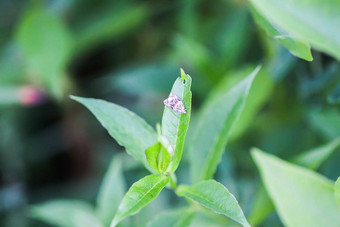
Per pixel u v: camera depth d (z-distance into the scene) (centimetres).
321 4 36
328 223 39
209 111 42
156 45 70
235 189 49
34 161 74
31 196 71
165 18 69
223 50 56
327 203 39
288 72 50
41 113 73
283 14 36
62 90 70
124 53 72
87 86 73
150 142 39
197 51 54
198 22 62
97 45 72
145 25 70
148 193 37
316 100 48
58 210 48
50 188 72
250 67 49
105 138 72
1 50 71
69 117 72
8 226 68
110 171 47
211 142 42
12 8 74
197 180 42
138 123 39
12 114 71
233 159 53
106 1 70
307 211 39
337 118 46
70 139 73
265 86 48
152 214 51
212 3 63
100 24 68
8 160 72
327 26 36
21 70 68
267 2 36
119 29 69
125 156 57
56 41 64
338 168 46
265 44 50
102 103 39
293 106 51
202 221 43
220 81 54
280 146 50
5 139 71
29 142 73
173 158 38
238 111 41
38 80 68
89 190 68
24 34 64
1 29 73
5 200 70
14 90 68
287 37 37
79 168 74
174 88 37
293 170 39
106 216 46
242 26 56
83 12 70
